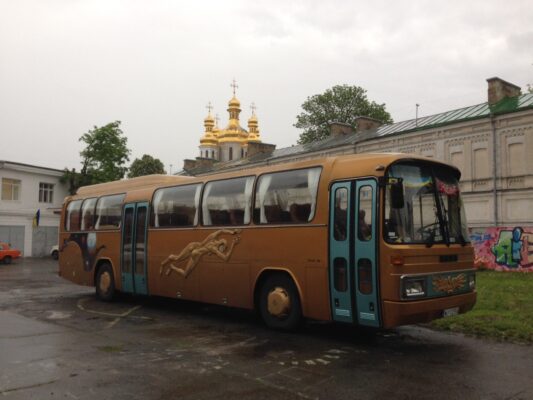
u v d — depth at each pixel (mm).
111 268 14555
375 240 8070
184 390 6074
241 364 7266
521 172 28703
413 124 36281
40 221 43281
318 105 57375
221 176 11469
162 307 13438
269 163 44312
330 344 8633
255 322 10945
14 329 9945
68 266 16453
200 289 11586
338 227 8711
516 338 8961
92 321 11070
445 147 32156
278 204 9930
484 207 30328
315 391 6039
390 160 8273
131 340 8953
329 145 39625
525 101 30781
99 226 15195
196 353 7945
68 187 45812
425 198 8617
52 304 13922
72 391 6035
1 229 40500
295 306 9508
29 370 6918
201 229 11648
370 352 8039
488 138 30172
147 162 73125
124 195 14445
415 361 7461
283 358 7625
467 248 9047
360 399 5758
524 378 6590
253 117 85750
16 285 19281
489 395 5898
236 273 10664
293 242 9461
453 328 9773
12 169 41219
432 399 5762
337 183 8859
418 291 7965
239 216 10758
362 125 42031
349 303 8414
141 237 13500
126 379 6512
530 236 22812
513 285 16281
